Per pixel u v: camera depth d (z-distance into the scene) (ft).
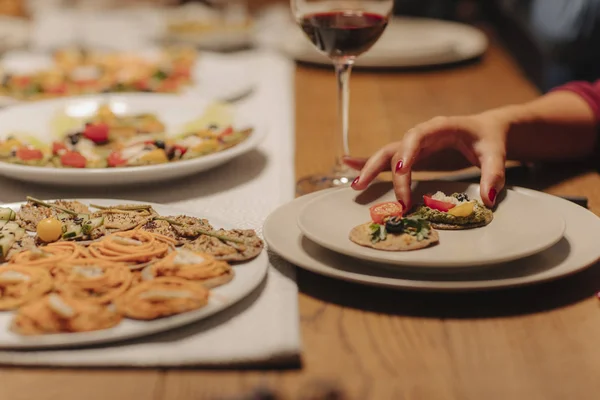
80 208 3.27
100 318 2.56
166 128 4.41
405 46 6.52
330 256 2.95
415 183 3.39
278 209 3.24
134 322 2.59
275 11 8.98
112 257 2.81
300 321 2.72
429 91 5.61
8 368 2.51
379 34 3.80
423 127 3.42
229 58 6.72
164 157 3.84
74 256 2.83
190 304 2.63
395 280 2.76
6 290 2.71
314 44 3.86
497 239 2.97
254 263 2.89
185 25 7.29
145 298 2.61
